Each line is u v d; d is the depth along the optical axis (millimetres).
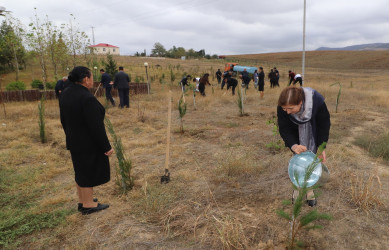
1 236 2613
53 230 2740
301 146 2297
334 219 2572
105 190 3600
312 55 100625
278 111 2545
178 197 3277
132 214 2941
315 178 2080
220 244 2355
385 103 10000
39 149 5367
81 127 2729
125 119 8117
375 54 80938
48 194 3578
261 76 11766
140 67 39875
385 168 3809
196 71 37281
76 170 2861
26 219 2936
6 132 6559
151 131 6801
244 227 2553
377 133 5809
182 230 2600
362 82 24438
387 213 2639
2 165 4535
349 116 7742
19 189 3725
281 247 2260
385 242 2244
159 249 2340
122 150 3627
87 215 2967
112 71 19297
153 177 3928
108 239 2518
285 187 3303
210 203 3080
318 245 2242
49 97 12992
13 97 12219
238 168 3908
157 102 11539
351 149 4699
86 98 2650
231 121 7594
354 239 2301
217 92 14539
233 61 74688
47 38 16375
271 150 4875
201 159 4637
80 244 2467
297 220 2584
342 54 93250
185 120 8031
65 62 18531
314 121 2422
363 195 2818
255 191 3295
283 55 108938
